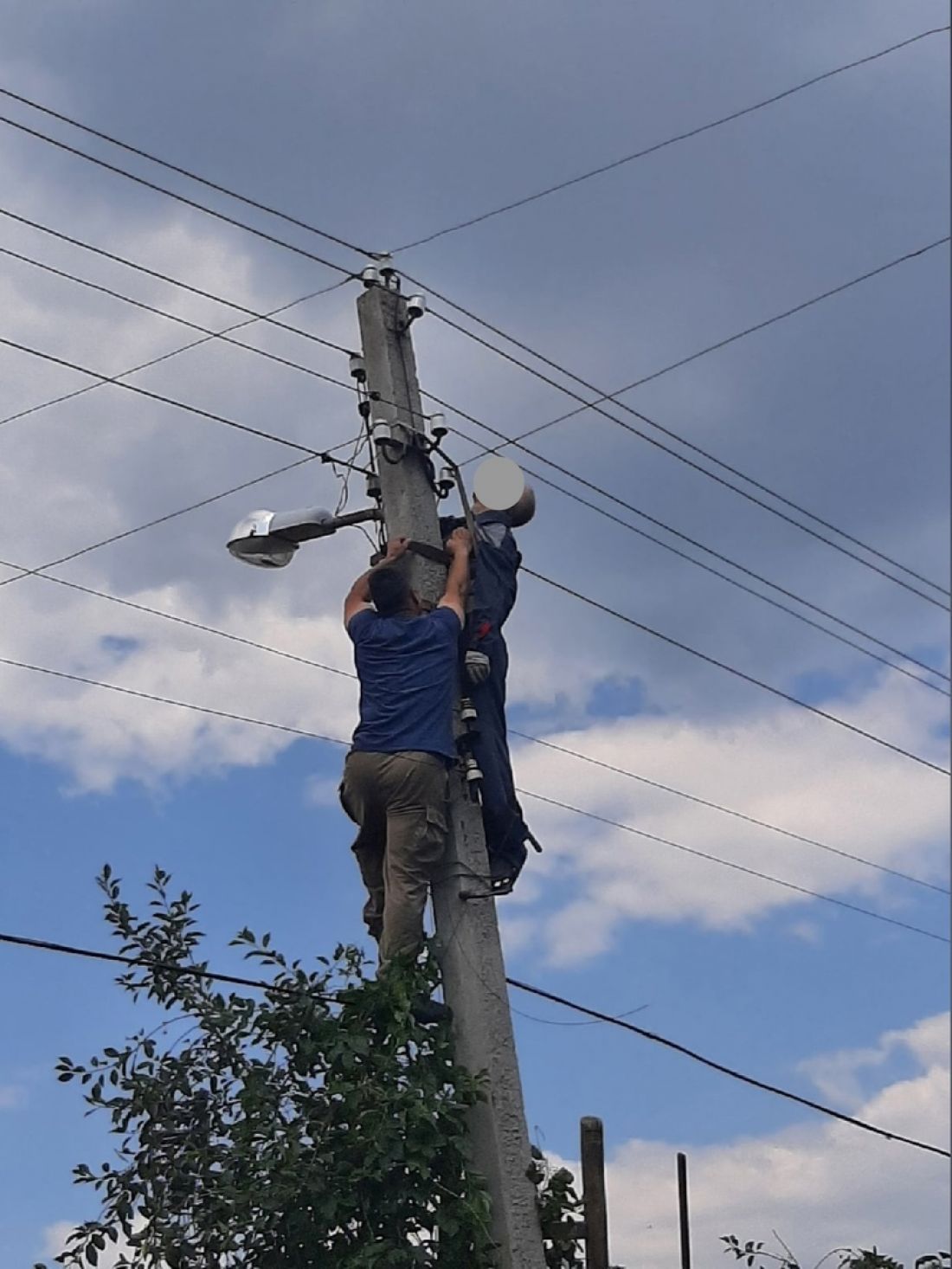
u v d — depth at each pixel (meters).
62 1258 8.90
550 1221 9.22
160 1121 9.09
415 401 10.25
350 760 9.39
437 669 9.44
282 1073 8.99
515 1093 9.10
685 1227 11.02
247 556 10.09
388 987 8.99
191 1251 8.79
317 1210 8.56
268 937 9.20
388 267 10.52
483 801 9.58
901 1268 11.15
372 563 10.18
